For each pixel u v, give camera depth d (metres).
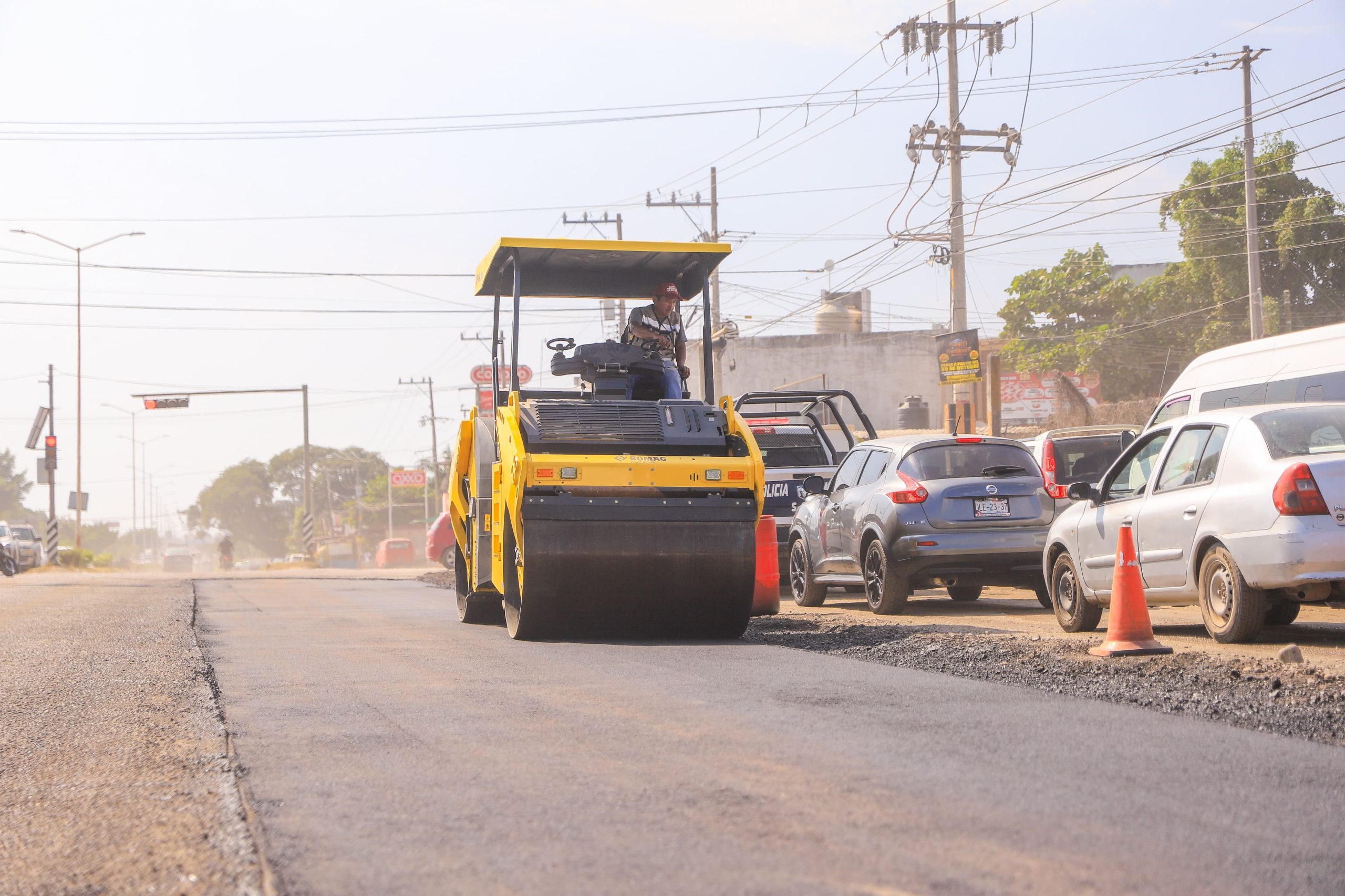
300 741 7.82
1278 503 10.76
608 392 14.41
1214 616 11.68
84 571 59.75
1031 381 70.38
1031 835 5.37
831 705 8.80
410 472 129.50
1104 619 14.96
